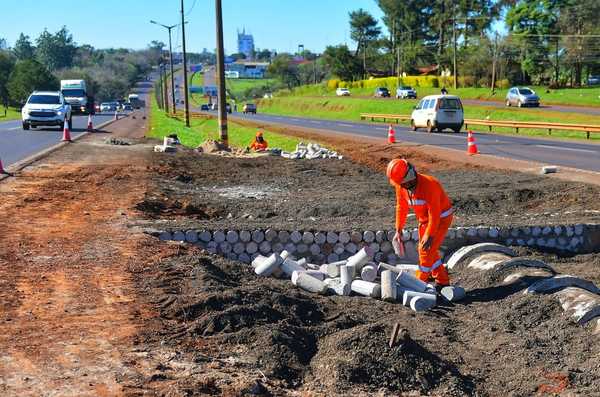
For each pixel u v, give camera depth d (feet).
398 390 17.53
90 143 86.22
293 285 26.53
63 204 39.65
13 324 19.16
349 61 409.90
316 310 23.24
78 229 32.35
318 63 511.81
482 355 20.42
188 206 42.37
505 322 22.85
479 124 124.47
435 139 97.71
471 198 43.78
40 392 14.83
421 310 24.29
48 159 64.13
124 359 17.02
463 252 30.48
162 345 18.39
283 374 17.71
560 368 19.17
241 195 48.21
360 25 452.76
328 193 48.65
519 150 77.41
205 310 21.26
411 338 19.92
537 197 44.65
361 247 32.71
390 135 91.45
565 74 293.23
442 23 368.89
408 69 380.58
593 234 34.24
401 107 218.59
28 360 16.63
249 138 115.96
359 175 60.13
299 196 47.34
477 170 60.08
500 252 30.63
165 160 67.21
